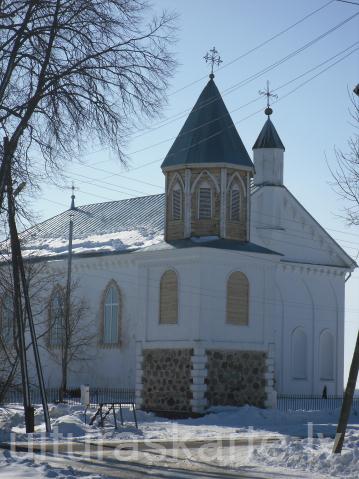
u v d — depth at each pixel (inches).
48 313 2365.9
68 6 998.4
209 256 1723.7
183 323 1736.0
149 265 1808.6
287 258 2440.9
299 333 2477.9
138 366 1801.2
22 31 992.2
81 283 2368.4
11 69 1007.0
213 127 1800.0
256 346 1784.0
